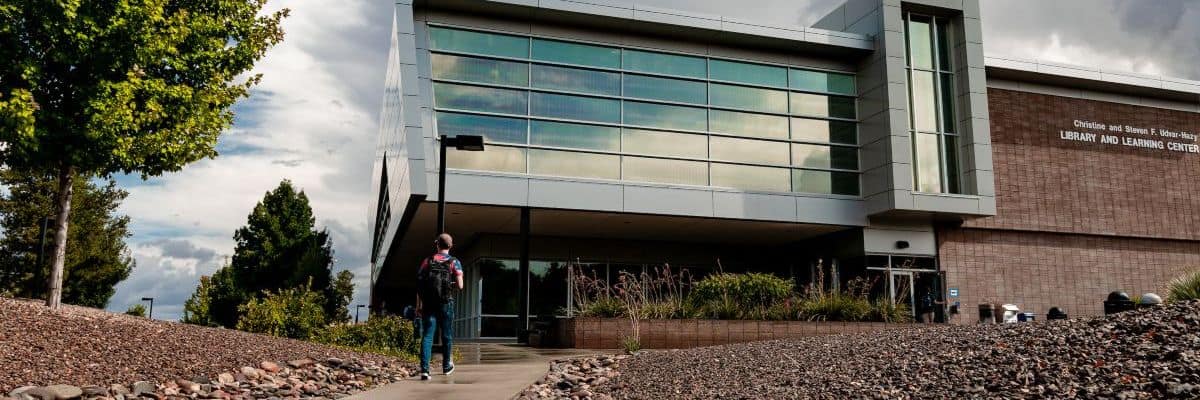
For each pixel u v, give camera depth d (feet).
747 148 82.48
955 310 86.48
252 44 41.52
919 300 85.97
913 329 33.99
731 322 57.16
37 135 34.12
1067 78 96.17
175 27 36.35
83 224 93.86
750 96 83.66
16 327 26.99
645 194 76.38
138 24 34.91
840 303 61.67
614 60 79.66
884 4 83.97
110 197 98.63
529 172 74.54
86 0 33.88
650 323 55.57
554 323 58.65
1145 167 100.01
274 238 92.27
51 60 34.65
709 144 81.15
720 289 62.13
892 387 21.25
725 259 98.07
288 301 45.52
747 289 62.28
